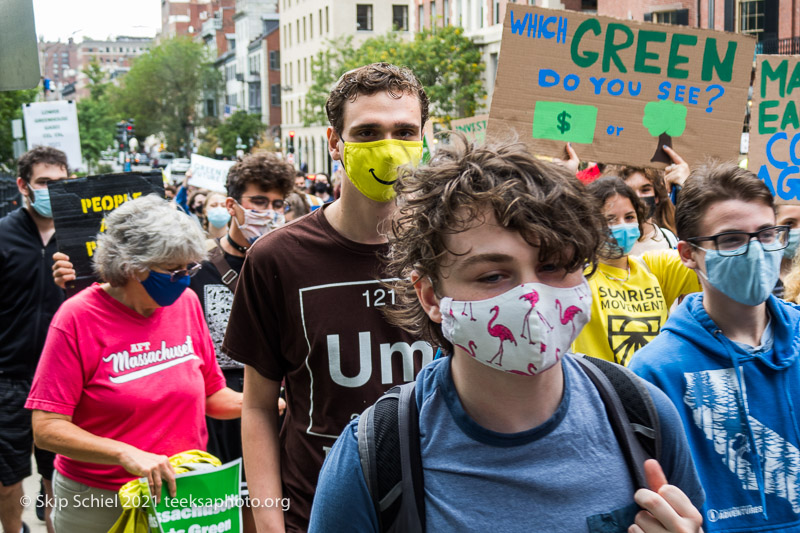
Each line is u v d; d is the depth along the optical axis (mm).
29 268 5285
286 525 2910
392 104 2824
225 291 4730
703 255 2680
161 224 3332
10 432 5152
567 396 1753
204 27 135625
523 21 4410
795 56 4555
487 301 1665
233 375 4660
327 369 2842
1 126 38531
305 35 72688
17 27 4359
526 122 4457
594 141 4500
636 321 3854
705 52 4527
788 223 4672
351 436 1824
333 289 2848
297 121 76750
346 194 2854
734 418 2617
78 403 3375
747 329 2703
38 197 5230
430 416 1779
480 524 1678
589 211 1683
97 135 86438
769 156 4625
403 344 2848
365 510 1764
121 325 3424
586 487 1690
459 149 1741
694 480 1846
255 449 2936
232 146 83500
